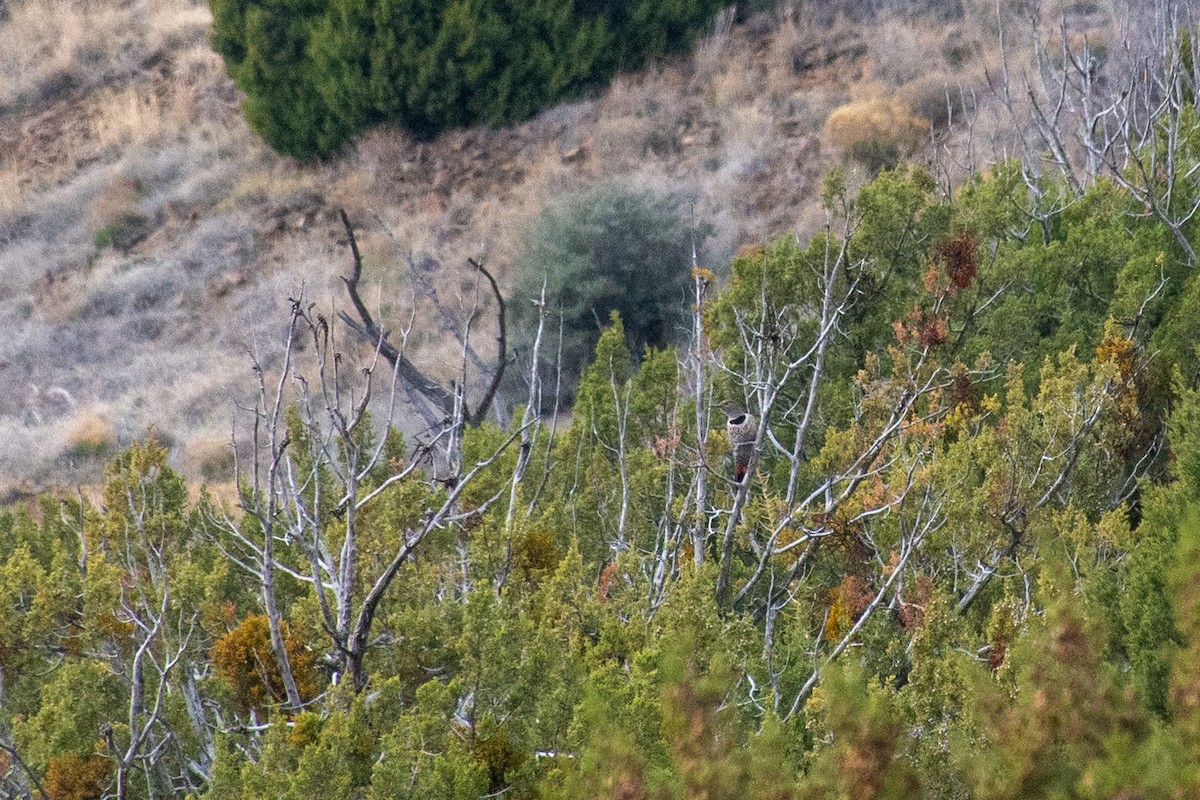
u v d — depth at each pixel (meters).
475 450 35.41
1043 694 13.78
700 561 24.64
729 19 109.69
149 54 123.00
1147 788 12.48
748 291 40.03
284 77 105.88
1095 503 29.00
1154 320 37.50
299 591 29.52
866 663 22.39
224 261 98.94
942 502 24.50
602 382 41.59
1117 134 46.97
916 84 96.00
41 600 26.53
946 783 15.59
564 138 103.12
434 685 20.02
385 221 99.12
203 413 83.25
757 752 14.76
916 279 39.94
